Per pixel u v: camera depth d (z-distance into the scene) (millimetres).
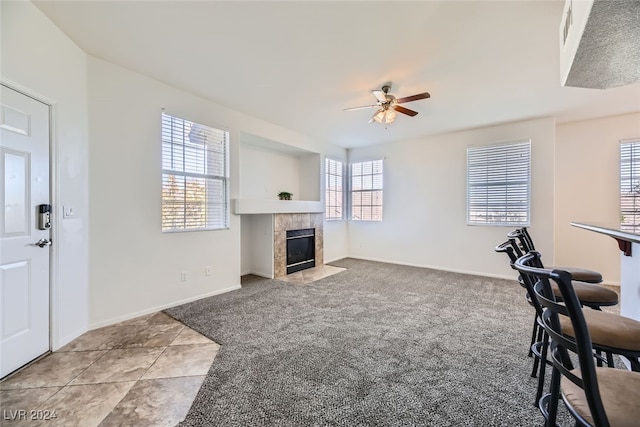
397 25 2090
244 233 4836
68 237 2299
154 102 3002
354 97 3439
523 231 2234
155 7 1932
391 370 1894
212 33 2217
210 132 3619
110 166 2674
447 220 5090
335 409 1522
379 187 5965
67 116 2289
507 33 2168
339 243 6246
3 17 1768
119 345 2252
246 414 1487
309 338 2373
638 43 1476
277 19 2041
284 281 4320
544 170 4176
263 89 3221
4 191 1806
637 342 1048
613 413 710
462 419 1449
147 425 1415
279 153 5430
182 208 3314
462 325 2645
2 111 1787
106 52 2496
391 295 3592
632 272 1879
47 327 2119
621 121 4012
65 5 1927
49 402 1587
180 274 3246
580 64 1690
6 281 1822
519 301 3354
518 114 4000
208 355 2096
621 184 4023
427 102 3551
